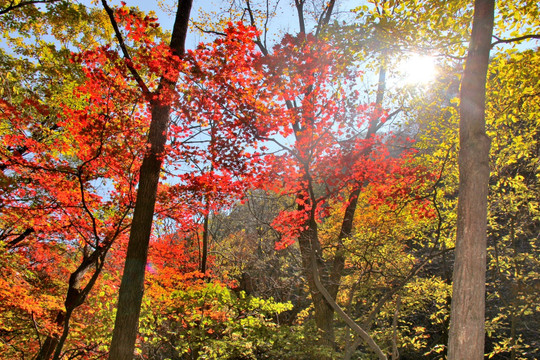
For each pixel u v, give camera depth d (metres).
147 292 9.73
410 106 9.38
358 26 5.60
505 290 11.99
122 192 7.14
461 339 2.91
